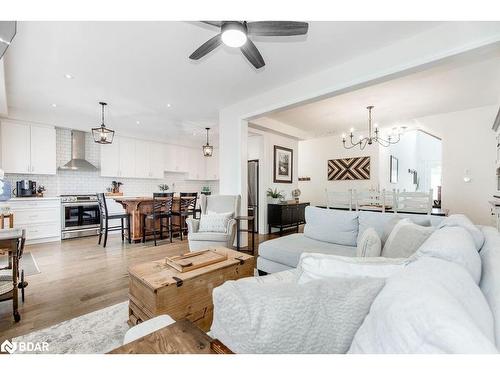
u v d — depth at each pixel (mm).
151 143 6457
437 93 3486
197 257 2107
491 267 892
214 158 7859
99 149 5676
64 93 3539
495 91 3418
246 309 618
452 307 485
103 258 3479
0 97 3221
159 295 1553
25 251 3844
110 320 1891
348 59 2625
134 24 2020
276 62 2691
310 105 4035
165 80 3131
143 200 4531
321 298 647
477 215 4125
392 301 543
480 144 4113
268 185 5629
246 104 3838
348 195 4062
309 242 2604
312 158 7102
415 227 1646
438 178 8453
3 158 4215
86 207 5020
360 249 1630
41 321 1868
